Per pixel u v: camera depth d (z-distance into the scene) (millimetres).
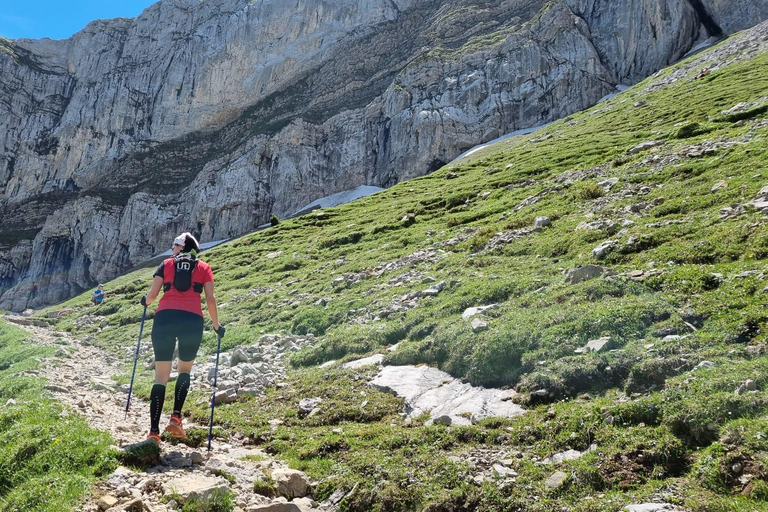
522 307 13570
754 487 5422
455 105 110562
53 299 131375
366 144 120500
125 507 6051
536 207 26312
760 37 62781
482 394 10109
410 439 8500
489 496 6594
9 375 15773
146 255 132250
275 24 168750
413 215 37281
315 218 51906
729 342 8766
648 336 9844
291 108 150750
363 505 6988
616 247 15805
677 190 19656
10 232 149000
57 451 7293
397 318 16672
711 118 32312
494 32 128125
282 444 9172
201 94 166125
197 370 16766
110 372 18234
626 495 5961
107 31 190750
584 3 118625
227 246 50375
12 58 178750
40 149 168500
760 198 15148
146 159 156500
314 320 20531
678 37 103188
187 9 188625
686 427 6852
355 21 165125
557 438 7566
